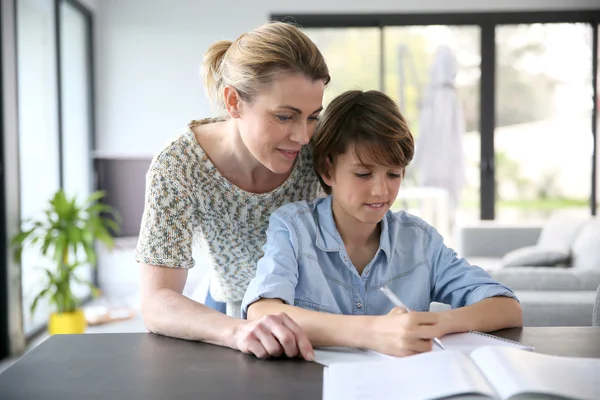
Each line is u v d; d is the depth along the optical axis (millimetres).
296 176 1498
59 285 3918
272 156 1230
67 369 952
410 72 5832
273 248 1295
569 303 2648
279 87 1170
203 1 5703
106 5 5684
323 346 1070
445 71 5805
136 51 5699
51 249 4410
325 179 1346
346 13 5727
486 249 4848
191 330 1098
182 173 1369
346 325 1049
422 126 5855
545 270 2932
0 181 3572
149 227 1317
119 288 5699
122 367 959
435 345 1039
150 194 1340
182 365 968
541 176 5844
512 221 5867
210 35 5715
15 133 3719
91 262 4031
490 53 5766
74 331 3926
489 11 5688
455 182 5867
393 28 5801
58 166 4664
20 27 4055
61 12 4891
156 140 5719
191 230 1358
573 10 5648
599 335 1108
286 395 843
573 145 5816
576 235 3979
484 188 5855
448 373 841
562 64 5773
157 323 1146
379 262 1332
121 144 5715
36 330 4211
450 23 5742
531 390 778
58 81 4660
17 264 3746
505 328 1164
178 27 5703
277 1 5711
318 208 1362
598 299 1405
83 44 5520
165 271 1297
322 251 1325
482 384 812
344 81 5836
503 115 5828
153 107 5719
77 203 5227
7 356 3637
